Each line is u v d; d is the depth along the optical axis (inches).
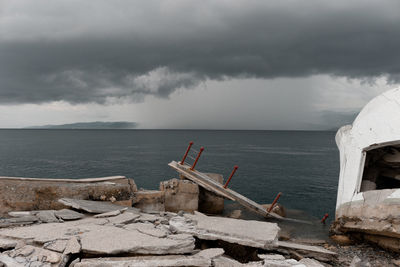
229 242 325.4
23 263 227.5
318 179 1301.7
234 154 2635.3
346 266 332.5
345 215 412.2
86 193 450.6
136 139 5851.4
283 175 1417.3
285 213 650.2
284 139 6437.0
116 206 431.5
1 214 411.5
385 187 507.5
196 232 323.3
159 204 520.4
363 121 496.1
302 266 252.8
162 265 236.2
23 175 1428.4
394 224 351.3
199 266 243.3
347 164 478.6
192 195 561.3
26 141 4884.4
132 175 1401.3
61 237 271.1
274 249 320.8
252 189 1077.8
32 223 334.6
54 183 468.4
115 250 247.9
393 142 411.5
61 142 4608.8
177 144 4148.6
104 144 4099.4
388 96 491.2
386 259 354.9
